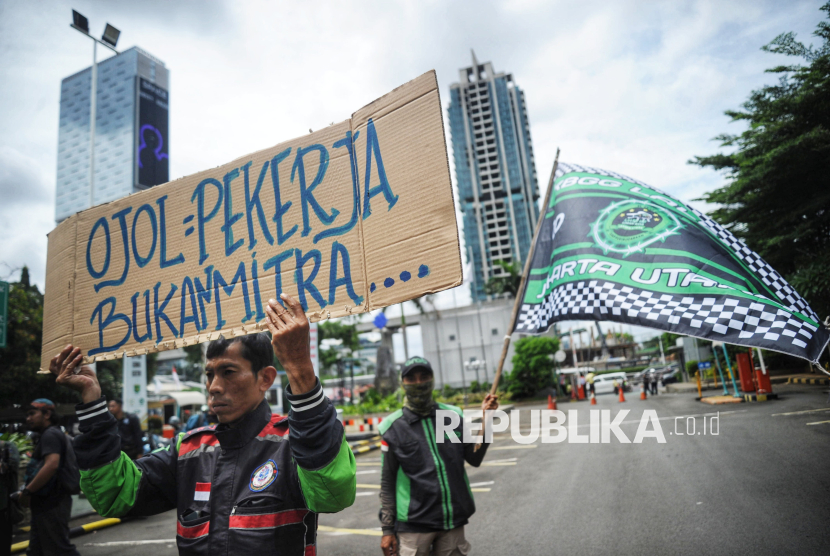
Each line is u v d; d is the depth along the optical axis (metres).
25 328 16.02
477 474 8.39
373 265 1.62
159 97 123.25
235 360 1.70
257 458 1.63
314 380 1.40
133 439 6.94
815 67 12.11
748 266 2.65
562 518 5.25
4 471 4.25
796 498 4.89
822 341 2.26
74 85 138.50
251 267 1.83
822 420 9.11
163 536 6.47
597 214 3.04
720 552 3.81
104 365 26.55
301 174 1.83
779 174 13.20
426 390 2.91
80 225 2.24
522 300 3.14
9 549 4.23
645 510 5.16
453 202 1.51
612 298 2.74
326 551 5.11
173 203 2.05
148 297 2.00
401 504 2.84
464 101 138.12
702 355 30.16
